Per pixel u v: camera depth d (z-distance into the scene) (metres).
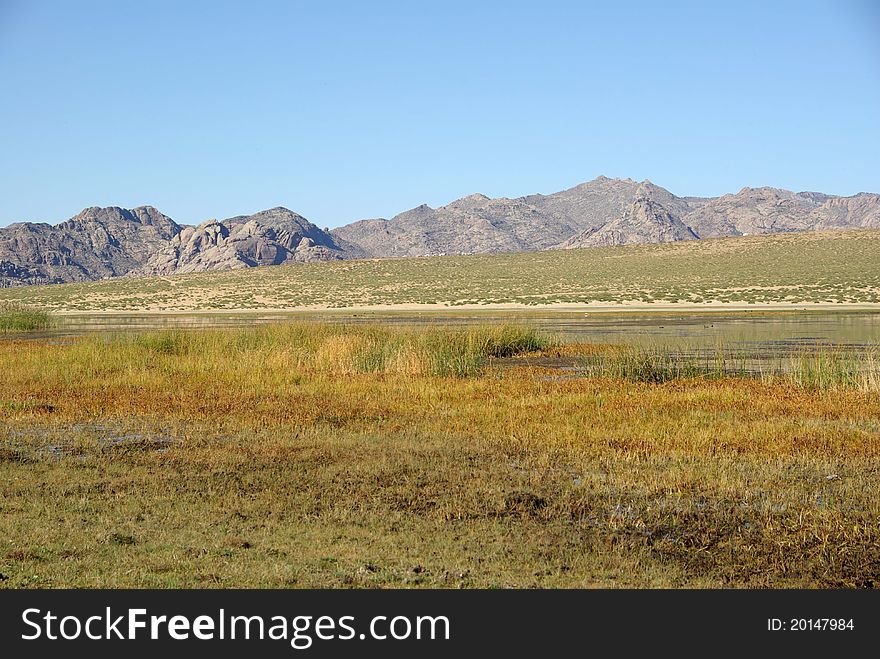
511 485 10.83
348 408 17.11
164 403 17.81
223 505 9.86
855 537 8.73
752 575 7.80
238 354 26.14
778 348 31.05
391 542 8.52
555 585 7.47
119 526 8.96
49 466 11.92
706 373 22.38
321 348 26.08
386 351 24.97
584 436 14.00
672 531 8.99
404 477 11.27
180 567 7.75
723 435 13.95
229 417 16.03
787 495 10.36
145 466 11.92
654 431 14.30
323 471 11.62
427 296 89.00
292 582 7.44
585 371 23.34
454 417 15.97
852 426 15.04
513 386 20.08
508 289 92.88
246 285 103.56
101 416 16.23
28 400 18.41
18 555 7.98
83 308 89.75
